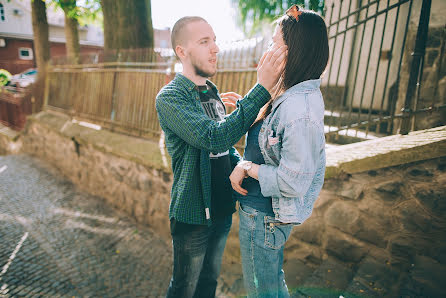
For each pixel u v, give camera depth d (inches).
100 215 146.4
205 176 50.3
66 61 233.5
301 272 85.1
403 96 132.0
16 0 721.6
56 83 244.8
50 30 767.7
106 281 96.7
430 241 68.8
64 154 203.5
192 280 56.4
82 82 205.6
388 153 70.2
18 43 730.2
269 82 41.9
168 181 119.2
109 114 179.6
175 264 55.6
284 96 40.1
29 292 91.0
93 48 806.5
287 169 37.6
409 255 71.8
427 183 67.7
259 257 45.7
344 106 183.8
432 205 67.4
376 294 64.7
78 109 212.7
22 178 199.9
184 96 48.7
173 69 129.8
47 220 140.6
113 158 149.9
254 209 45.1
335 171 79.2
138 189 136.4
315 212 86.9
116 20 208.5
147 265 105.7
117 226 135.0
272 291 46.4
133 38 208.1
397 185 72.0
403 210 71.7
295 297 69.3
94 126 191.5
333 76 189.9
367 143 85.5
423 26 73.5
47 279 97.1
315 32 39.1
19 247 116.7
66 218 142.8
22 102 309.0
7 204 158.1
